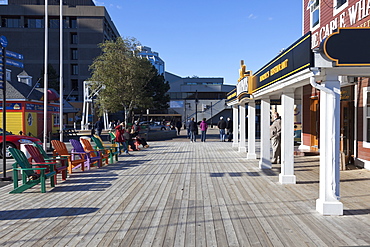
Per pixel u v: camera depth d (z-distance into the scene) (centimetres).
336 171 616
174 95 7375
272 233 524
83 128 4075
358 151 1167
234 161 1381
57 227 561
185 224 572
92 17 7225
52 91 2895
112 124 4697
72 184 923
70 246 479
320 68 587
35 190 848
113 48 2761
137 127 2300
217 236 514
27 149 887
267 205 687
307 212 634
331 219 590
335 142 615
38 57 7188
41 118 2741
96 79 2791
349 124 1235
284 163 902
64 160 998
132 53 2800
